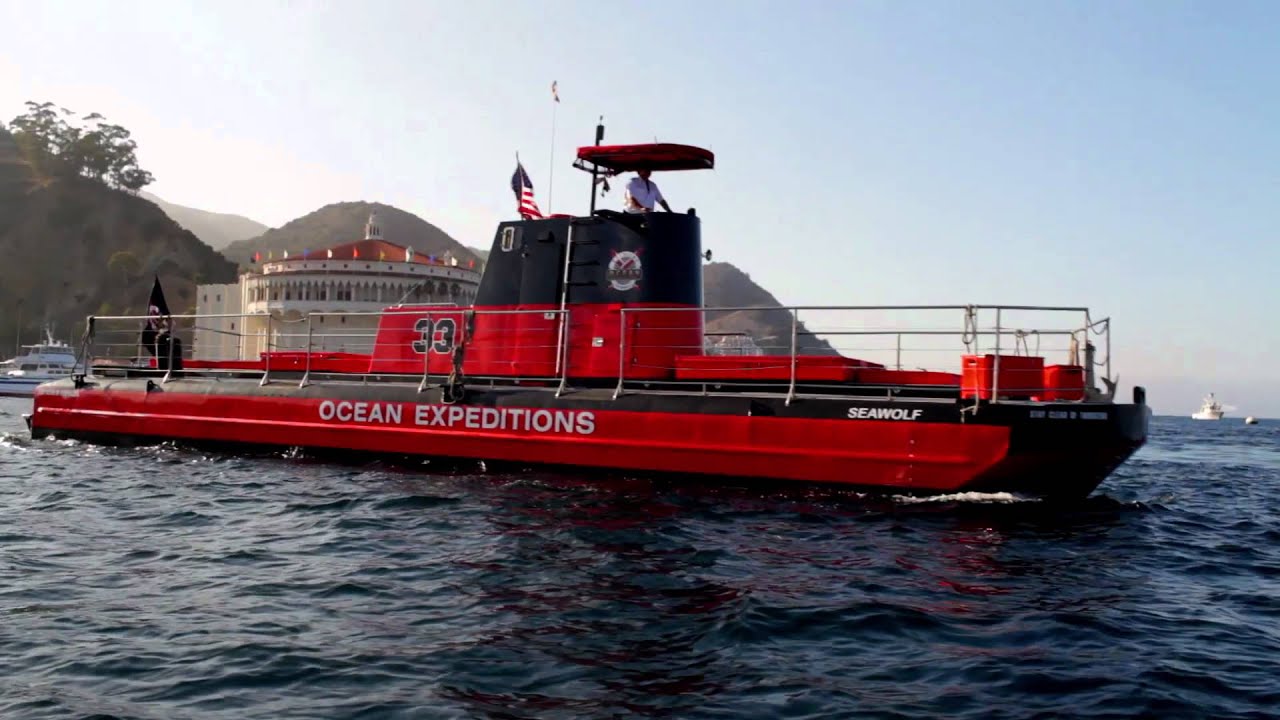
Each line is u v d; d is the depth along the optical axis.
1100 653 7.42
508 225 18.41
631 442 15.84
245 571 9.85
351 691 6.38
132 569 9.96
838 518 12.92
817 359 15.46
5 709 5.98
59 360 84.25
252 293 66.31
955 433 13.76
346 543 11.23
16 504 14.34
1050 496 14.36
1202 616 8.66
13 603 8.49
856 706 6.22
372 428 18.34
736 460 15.09
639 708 6.13
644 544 11.16
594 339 17.27
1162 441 50.81
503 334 18.17
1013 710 6.18
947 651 7.43
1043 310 14.02
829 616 8.28
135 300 154.00
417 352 19.31
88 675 6.64
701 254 17.80
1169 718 6.05
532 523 12.41
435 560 10.30
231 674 6.68
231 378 21.59
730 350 19.02
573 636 7.64
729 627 7.88
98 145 181.88
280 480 16.59
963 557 10.84
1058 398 13.97
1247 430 86.25
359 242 68.44
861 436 14.35
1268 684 6.71
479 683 6.54
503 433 16.97
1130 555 11.30
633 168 18.17
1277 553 11.89
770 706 6.20
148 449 21.31
